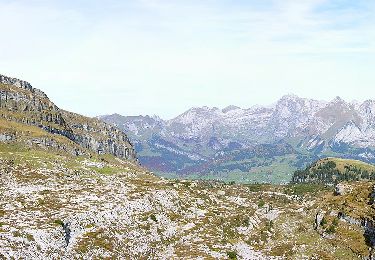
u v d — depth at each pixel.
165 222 124.62
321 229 131.88
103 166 199.12
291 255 116.00
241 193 199.00
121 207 116.56
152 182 167.12
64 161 183.00
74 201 112.94
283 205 174.12
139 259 96.00
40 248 78.38
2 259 67.56
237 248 117.56
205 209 147.25
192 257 104.06
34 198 110.06
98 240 94.50
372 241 116.12
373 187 142.00
